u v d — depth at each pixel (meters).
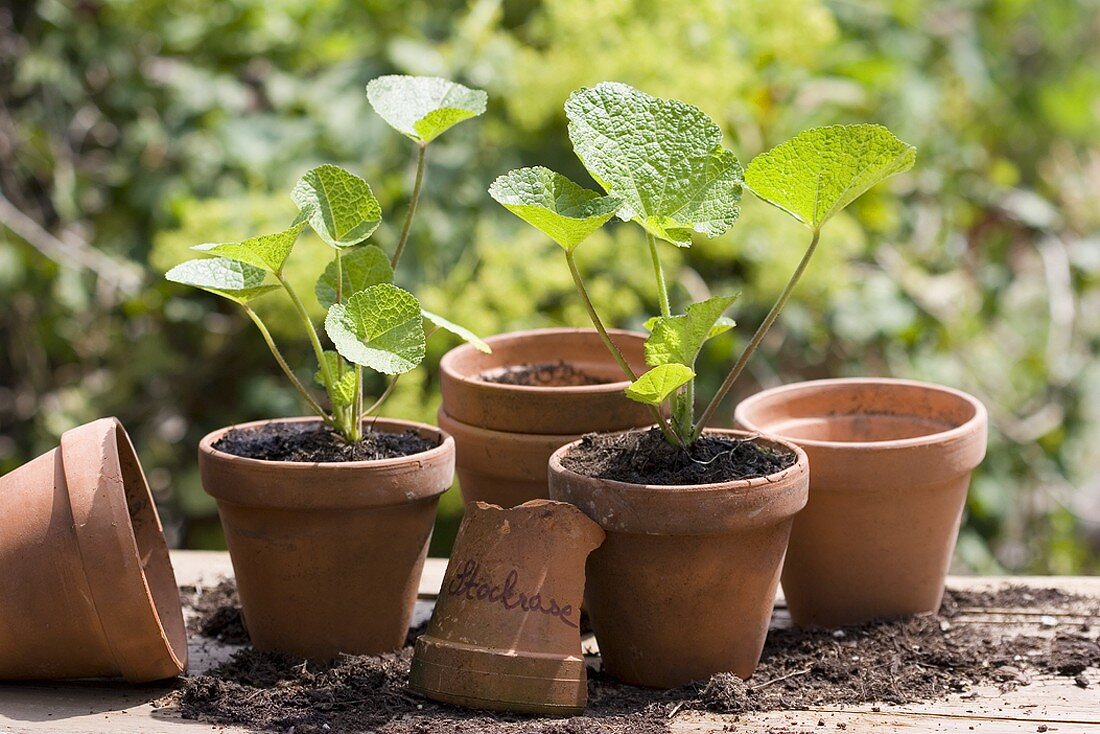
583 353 1.61
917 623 1.50
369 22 2.13
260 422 1.51
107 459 1.40
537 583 1.40
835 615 1.50
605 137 1.41
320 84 2.04
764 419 1.55
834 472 1.47
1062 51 3.10
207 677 1.43
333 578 1.45
